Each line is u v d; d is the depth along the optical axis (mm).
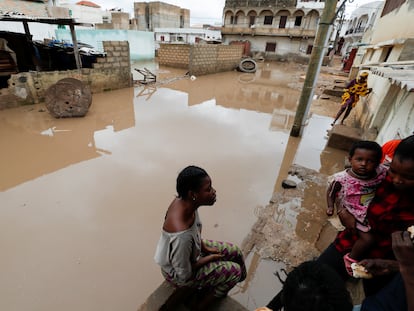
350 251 1748
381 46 6953
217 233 2984
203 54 15109
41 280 2352
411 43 5215
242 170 4441
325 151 5379
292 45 27062
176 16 42500
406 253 869
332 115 8258
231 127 6605
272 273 2467
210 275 1627
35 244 2719
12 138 5391
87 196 3537
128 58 10281
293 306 845
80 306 2154
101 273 2443
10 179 3902
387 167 1628
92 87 9188
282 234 2939
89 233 2898
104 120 6641
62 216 3139
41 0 7449
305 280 871
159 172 4219
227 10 28422
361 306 1133
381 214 1464
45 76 7641
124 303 2188
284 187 3945
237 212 3355
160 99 9219
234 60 19000
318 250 2693
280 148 5449
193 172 1293
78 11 27453
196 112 7797
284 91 11836
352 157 1636
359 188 1615
